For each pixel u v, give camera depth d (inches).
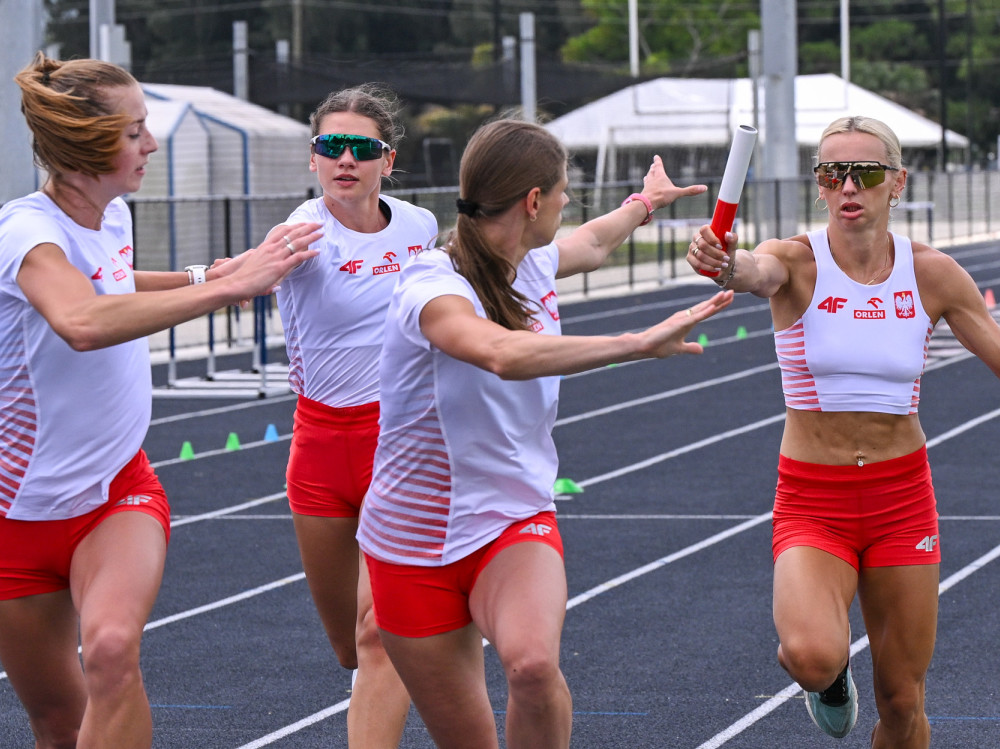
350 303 491.8
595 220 474.9
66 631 425.7
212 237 2049.7
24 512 406.0
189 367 1715.1
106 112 393.4
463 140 5083.7
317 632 675.4
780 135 3068.4
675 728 538.6
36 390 401.7
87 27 6043.3
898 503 433.4
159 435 1250.0
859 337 432.8
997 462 1075.3
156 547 406.9
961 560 791.1
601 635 661.9
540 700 351.6
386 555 377.1
